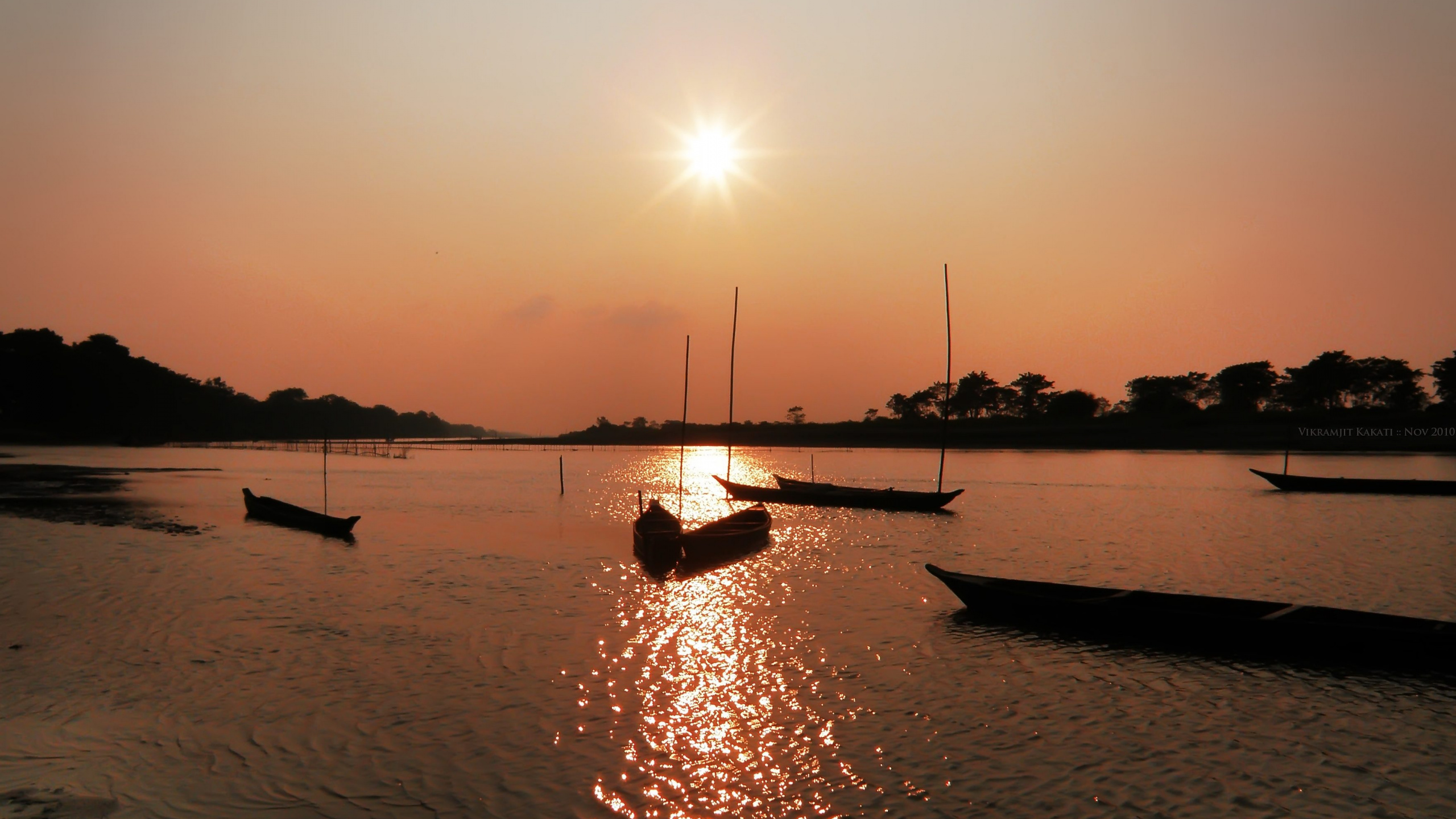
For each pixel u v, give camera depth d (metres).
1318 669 19.14
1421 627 19.42
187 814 12.16
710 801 12.80
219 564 32.03
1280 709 16.75
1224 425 155.25
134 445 183.25
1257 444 136.75
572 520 49.09
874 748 14.80
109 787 13.00
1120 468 100.38
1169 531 44.12
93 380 184.88
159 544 36.75
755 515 41.88
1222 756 14.50
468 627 22.64
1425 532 42.94
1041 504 58.53
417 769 13.73
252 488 71.06
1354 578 30.58
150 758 14.05
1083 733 15.52
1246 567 33.06
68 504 53.56
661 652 20.52
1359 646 19.27
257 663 19.20
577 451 195.75
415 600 25.94
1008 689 17.91
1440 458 110.94
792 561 34.44
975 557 35.72
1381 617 20.09
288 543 37.91
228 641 20.95
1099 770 13.95
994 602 23.58
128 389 193.50
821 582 29.73
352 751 14.38
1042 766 14.09
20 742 14.64
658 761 14.16
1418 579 30.39
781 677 18.66
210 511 50.56
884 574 31.45
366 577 29.75
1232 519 49.00
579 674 18.70
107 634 21.45
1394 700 17.25
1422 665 18.80
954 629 22.83
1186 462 111.19
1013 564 33.91
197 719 15.70
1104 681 18.38
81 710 16.14
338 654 19.94
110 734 14.98
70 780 13.20
